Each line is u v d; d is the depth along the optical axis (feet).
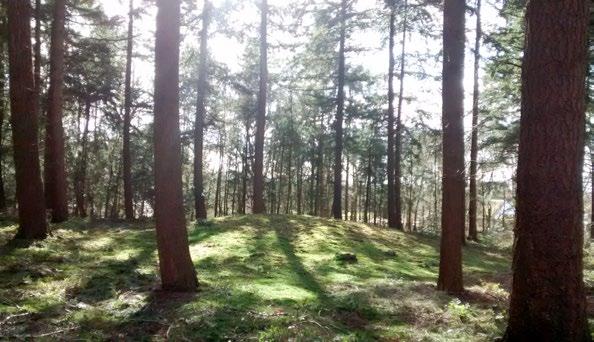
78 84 78.59
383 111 85.56
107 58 81.87
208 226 50.57
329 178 147.13
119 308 21.57
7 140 68.13
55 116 54.49
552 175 16.31
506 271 43.70
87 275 26.73
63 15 55.26
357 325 21.50
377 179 128.26
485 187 66.23
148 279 27.50
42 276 26.61
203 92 67.15
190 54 70.08
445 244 29.27
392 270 38.34
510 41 41.01
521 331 16.83
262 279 29.66
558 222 16.26
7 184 85.87
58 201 54.24
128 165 72.54
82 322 19.35
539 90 16.58
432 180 139.85
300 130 127.24
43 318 19.76
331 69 82.28
